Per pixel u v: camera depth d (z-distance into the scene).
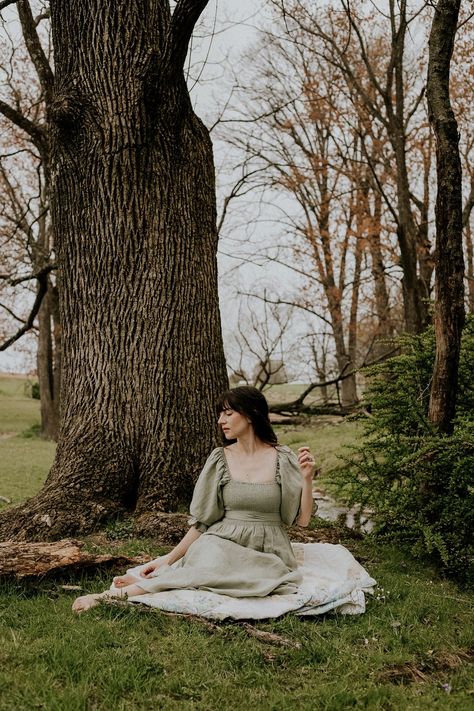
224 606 4.03
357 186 22.09
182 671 3.42
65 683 3.28
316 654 3.65
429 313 7.21
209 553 4.34
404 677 3.52
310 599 4.18
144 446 6.58
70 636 3.71
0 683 3.20
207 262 7.16
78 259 6.86
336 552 4.86
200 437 6.74
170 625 3.92
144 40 6.80
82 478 6.33
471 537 5.78
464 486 5.81
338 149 21.69
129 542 5.71
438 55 5.90
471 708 3.18
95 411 6.63
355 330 25.30
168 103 6.79
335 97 20.77
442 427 5.96
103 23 6.77
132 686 3.25
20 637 3.76
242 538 4.47
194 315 6.91
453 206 5.77
